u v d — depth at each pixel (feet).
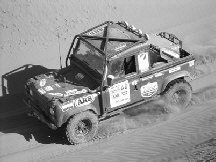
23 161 32.48
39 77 36.37
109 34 35.68
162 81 36.52
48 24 51.62
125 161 31.40
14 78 43.65
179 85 37.29
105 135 35.09
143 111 37.86
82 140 34.06
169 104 37.73
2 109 39.34
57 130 36.14
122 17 55.11
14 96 41.27
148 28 53.42
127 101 35.42
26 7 52.75
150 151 32.37
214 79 42.83
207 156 29.19
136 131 35.35
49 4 53.83
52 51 47.85
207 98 39.58
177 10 57.82
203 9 58.54
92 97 33.63
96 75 34.35
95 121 34.06
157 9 57.41
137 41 34.24
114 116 37.27
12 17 51.57
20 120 37.81
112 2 56.70
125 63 34.32
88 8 54.95
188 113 37.40
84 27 52.11
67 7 54.24
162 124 36.04
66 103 32.65
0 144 34.58
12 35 49.55
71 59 37.24
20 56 46.80
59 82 35.47
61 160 32.32
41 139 35.17
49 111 33.06
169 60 36.52
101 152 32.91
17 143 34.71
